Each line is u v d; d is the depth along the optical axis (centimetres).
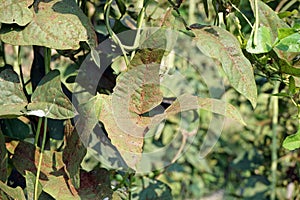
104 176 66
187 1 116
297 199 136
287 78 68
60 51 73
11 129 74
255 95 60
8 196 66
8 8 59
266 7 67
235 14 68
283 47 62
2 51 75
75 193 64
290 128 138
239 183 156
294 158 135
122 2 75
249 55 67
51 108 61
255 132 149
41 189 63
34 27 59
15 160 67
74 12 61
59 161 66
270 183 147
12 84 64
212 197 154
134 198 95
